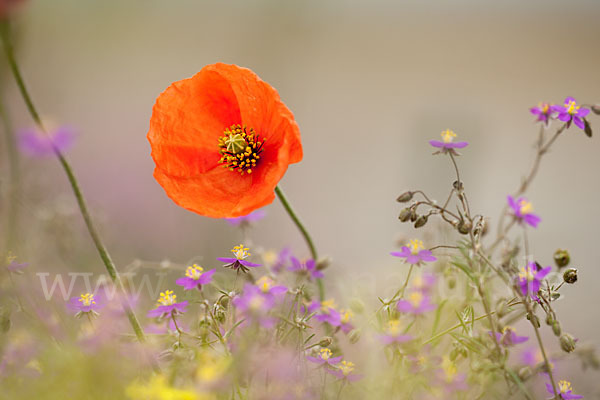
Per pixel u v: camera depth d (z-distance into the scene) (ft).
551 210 4.02
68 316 1.77
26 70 3.92
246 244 1.96
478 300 1.80
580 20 8.60
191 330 1.77
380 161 4.93
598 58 7.45
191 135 1.89
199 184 1.89
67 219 1.90
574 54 7.57
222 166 1.90
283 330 1.73
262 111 1.89
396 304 1.75
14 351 1.69
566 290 2.85
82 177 3.36
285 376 1.65
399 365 1.72
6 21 1.74
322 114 5.85
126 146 4.13
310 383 1.72
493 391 1.76
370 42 7.77
